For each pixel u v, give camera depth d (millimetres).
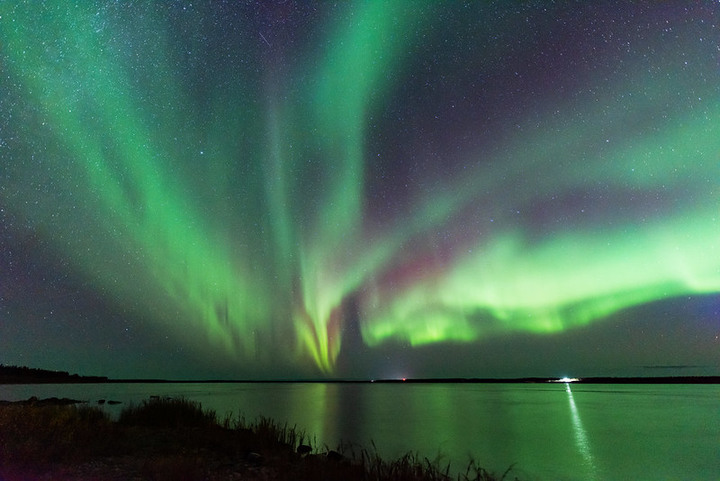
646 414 58281
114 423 21953
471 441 31406
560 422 47125
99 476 11094
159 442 17500
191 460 12750
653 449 29875
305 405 66625
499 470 21672
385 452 24391
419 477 13617
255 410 51781
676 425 44906
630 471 23312
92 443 14930
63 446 12828
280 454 17406
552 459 26047
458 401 90500
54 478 10570
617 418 52219
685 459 26547
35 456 11289
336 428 36406
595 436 36062
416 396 117688
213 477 12555
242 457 16188
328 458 16953
